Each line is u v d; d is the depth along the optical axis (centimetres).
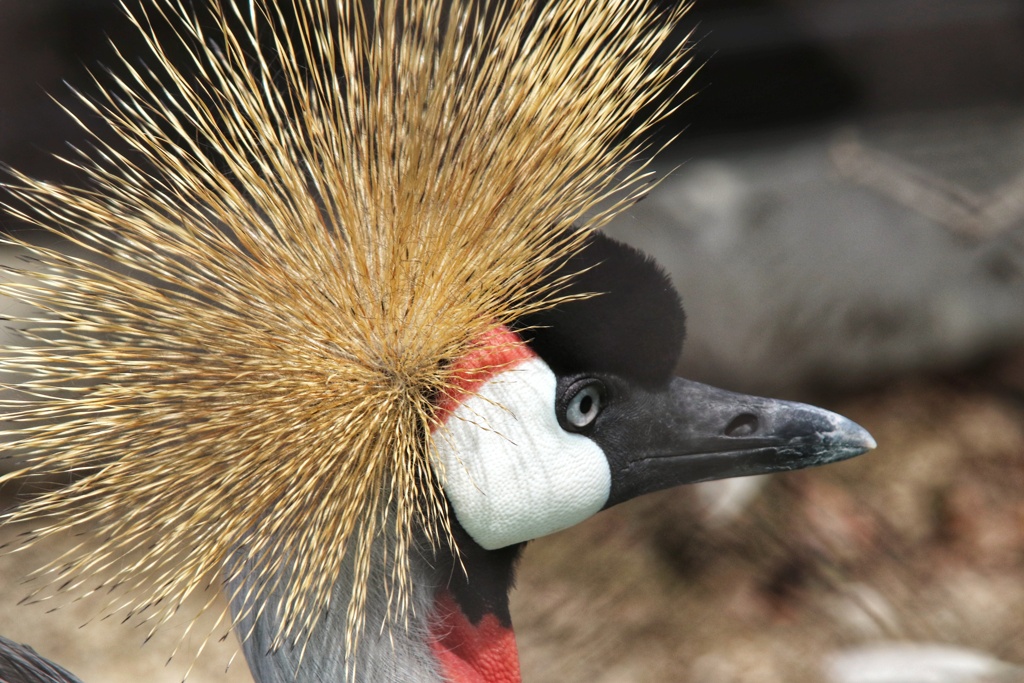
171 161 336
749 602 376
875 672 371
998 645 373
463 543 338
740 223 441
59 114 394
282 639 337
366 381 336
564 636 374
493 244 336
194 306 335
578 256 338
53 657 368
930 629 374
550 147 337
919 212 456
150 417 335
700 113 471
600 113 338
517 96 337
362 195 336
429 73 337
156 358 335
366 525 337
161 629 371
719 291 431
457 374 337
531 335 338
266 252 336
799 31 457
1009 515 407
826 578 384
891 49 468
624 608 376
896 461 431
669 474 341
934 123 482
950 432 441
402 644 338
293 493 335
